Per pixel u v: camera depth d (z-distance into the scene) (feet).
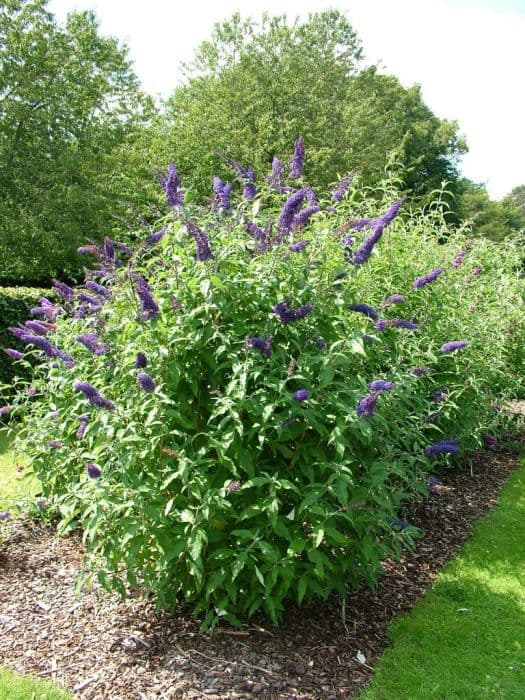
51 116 59.62
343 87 80.84
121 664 10.64
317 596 13.04
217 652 11.03
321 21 83.35
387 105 106.63
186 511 10.30
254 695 10.00
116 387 11.95
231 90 73.56
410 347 15.19
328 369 10.68
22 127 59.77
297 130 68.18
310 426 11.03
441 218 23.11
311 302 11.30
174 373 10.77
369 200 18.28
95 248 13.43
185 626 11.75
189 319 10.71
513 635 12.39
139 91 69.46
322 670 10.78
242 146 64.18
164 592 11.20
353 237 14.75
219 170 64.28
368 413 10.20
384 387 10.12
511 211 142.51
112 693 9.94
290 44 76.95
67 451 13.94
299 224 11.55
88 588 11.91
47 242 57.21
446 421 20.36
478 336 20.25
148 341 11.12
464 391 19.94
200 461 10.48
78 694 9.91
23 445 16.12
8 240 57.57
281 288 11.44
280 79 73.92
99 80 64.28
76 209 59.00
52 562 14.32
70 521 14.60
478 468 23.40
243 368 10.55
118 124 67.67
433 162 118.21
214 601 11.29
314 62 79.46
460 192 128.57
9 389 29.25
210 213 12.73
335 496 10.77
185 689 10.05
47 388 15.44
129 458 10.44
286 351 11.35
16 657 10.80
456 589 14.11
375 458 12.52
